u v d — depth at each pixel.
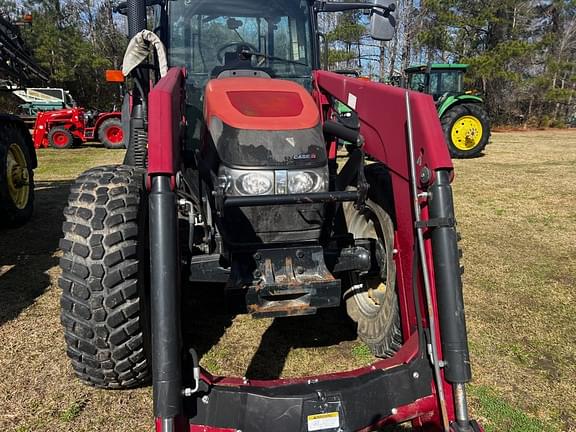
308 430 1.72
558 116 25.67
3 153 4.76
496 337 3.05
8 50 5.71
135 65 2.76
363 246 2.74
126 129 3.67
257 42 3.35
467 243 4.81
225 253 2.46
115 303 2.09
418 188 1.99
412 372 1.89
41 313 3.28
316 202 2.32
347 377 1.86
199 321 3.21
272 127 2.43
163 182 1.70
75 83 29.53
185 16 3.23
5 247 4.57
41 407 2.36
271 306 2.36
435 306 1.89
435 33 23.50
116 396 2.45
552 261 4.32
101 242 2.09
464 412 1.77
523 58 23.02
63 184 7.61
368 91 2.42
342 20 24.38
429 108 1.97
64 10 32.22
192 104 3.19
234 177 2.37
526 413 2.38
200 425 1.74
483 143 10.84
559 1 25.73
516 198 6.67
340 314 3.31
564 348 2.94
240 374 2.64
